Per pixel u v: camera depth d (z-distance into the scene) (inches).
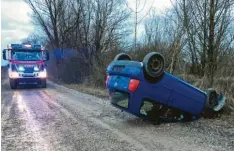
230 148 263.0
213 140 287.7
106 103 551.8
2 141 293.4
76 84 1045.8
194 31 548.1
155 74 331.0
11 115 428.8
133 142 284.2
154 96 340.5
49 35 1460.4
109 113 439.8
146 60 327.0
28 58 896.9
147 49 708.0
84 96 674.8
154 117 352.2
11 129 342.3
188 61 592.7
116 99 356.5
